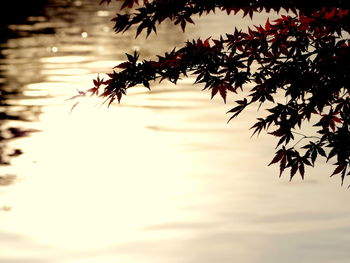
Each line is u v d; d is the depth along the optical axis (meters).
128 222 16.81
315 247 14.59
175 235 15.75
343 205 17.27
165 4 6.04
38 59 44.66
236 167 21.39
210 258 14.32
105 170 22.00
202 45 6.21
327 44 5.93
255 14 64.31
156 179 20.67
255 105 30.70
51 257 14.63
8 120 29.48
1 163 22.70
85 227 16.56
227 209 17.38
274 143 24.22
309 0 6.15
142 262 14.23
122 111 31.48
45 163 22.75
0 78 38.88
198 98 32.91
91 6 74.88
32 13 68.19
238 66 6.14
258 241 15.07
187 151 23.98
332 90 5.80
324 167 20.47
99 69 41.22
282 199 17.97
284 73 5.93
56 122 29.27
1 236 15.88
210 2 6.09
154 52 46.84
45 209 17.89
